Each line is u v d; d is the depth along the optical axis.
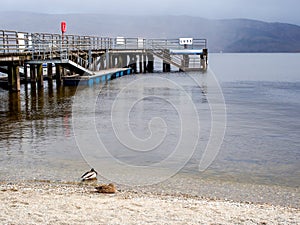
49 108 19.08
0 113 17.75
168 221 6.68
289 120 17.77
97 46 34.25
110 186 8.61
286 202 8.42
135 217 6.80
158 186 9.16
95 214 6.88
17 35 23.56
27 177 9.59
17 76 23.94
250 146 13.03
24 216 6.63
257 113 19.59
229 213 7.30
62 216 6.70
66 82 27.77
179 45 43.00
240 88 31.69
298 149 12.76
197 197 8.49
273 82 37.16
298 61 96.06
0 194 8.06
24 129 14.62
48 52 27.03
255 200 8.48
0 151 11.78
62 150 11.94
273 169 10.68
